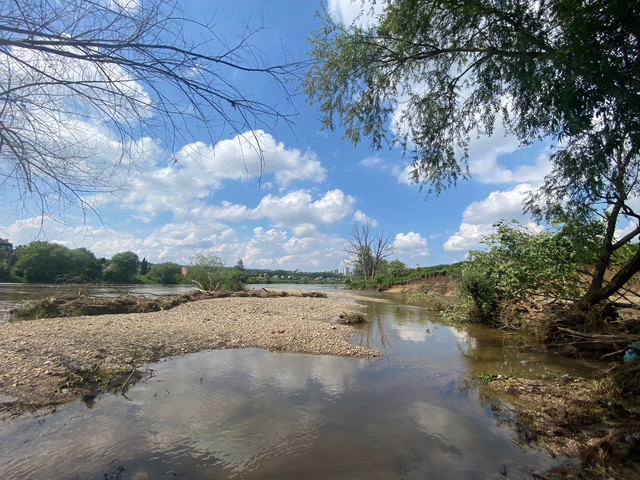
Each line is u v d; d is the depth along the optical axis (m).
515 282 12.45
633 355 6.88
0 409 4.95
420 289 34.62
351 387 6.36
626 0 3.82
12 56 2.29
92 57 2.31
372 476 3.60
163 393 5.80
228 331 10.67
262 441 4.28
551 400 5.74
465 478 3.58
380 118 8.34
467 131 8.57
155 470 3.61
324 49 7.38
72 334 8.80
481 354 9.23
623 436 4.27
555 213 8.03
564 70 4.66
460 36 6.89
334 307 19.88
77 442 4.14
